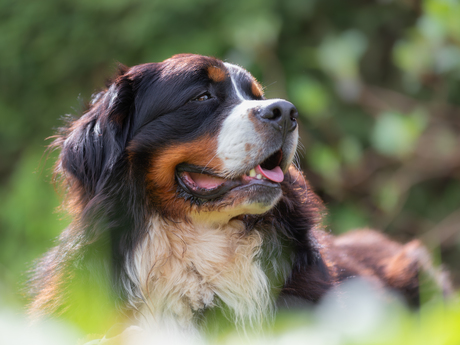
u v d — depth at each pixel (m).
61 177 4.66
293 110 4.29
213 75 4.46
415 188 10.72
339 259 5.26
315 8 10.77
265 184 4.20
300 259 4.48
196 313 4.38
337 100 10.50
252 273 4.44
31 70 11.35
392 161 10.02
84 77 11.30
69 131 4.87
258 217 4.46
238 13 10.04
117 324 4.08
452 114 9.61
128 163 4.36
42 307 4.31
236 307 4.39
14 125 11.44
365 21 10.93
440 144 9.23
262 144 4.17
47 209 9.46
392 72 11.16
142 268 4.29
